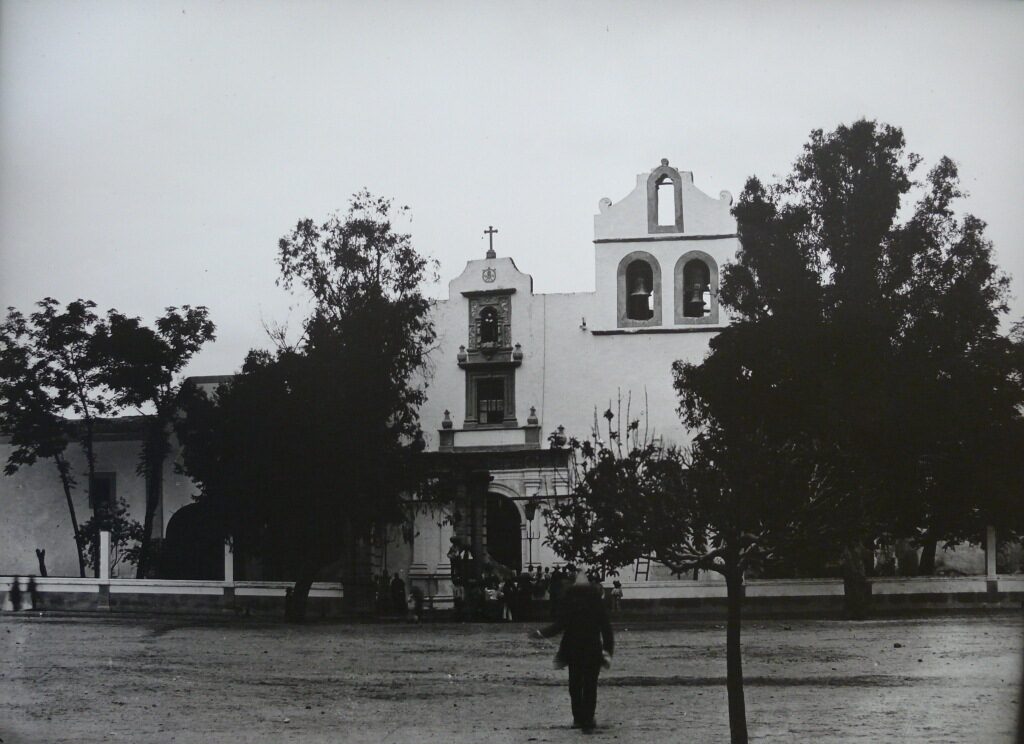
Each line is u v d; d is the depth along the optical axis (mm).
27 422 50281
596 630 19750
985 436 41844
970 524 43375
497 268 54562
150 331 50406
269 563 48531
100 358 50094
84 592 45875
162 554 50875
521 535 51500
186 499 51812
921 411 40938
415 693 24156
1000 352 42750
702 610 43188
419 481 45938
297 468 42812
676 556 19016
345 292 47125
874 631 34719
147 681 25641
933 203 44188
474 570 47562
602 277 53750
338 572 51188
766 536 18609
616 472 19328
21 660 28953
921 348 42219
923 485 41188
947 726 19891
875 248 44156
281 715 21594
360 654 30625
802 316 41906
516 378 53656
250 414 43094
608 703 22594
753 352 41344
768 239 44656
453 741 18969
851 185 44656
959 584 42531
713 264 52969
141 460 52125
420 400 47344
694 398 41969
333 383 43875
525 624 40656
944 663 27594
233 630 37062
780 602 42781
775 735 19125
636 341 53125
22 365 50156
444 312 54750
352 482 43500
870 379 40875
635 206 53969
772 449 18906
